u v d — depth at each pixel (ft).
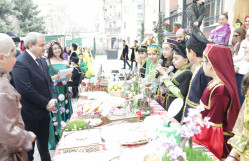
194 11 20.56
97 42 124.26
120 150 5.27
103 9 142.72
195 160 4.21
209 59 5.80
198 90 6.88
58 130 12.37
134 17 117.80
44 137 9.50
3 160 4.77
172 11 39.50
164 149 3.42
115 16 142.92
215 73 5.76
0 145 4.75
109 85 10.96
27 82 8.43
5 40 4.99
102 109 7.47
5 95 4.58
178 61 8.45
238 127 4.70
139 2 116.78
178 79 8.36
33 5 111.86
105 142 5.67
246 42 4.81
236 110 5.73
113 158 4.91
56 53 12.53
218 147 5.63
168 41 10.38
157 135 5.28
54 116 12.16
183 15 27.25
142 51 14.44
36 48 8.61
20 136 4.81
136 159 4.79
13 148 4.90
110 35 144.97
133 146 5.58
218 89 5.58
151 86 9.57
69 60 22.50
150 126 6.18
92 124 6.85
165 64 11.02
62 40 43.70
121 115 7.34
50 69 12.48
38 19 108.99
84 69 25.23
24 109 8.66
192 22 20.72
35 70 8.71
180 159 3.74
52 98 9.68
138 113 7.52
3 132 4.50
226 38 16.43
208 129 5.69
